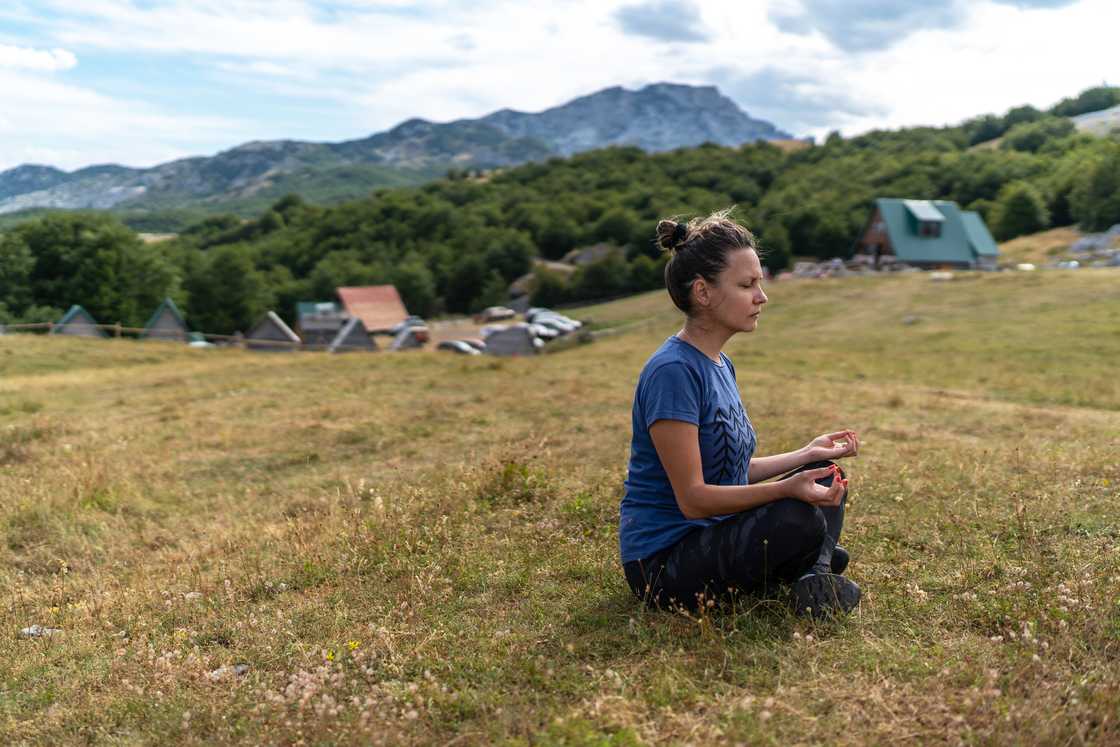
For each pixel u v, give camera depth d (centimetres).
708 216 317
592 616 349
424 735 263
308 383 1606
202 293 8881
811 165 16088
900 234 6750
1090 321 2998
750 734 242
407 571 441
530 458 712
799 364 2292
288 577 452
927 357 2458
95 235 6838
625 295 10231
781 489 298
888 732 243
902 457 690
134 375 1953
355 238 13138
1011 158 12419
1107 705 243
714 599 317
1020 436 841
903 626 322
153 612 421
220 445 959
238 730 280
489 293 10931
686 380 303
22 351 2425
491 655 320
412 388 1503
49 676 346
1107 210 8362
